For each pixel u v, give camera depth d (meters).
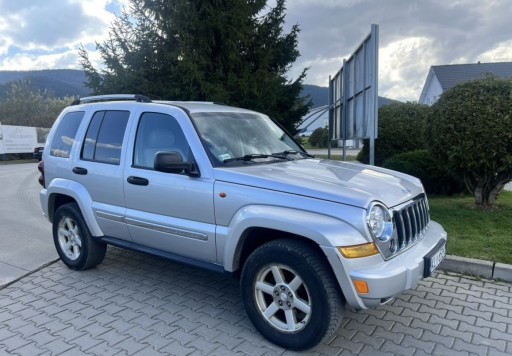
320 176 3.66
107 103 4.90
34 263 5.55
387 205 3.30
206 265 3.86
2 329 3.79
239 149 4.19
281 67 12.22
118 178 4.43
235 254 3.59
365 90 8.20
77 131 5.09
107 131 4.75
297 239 3.35
